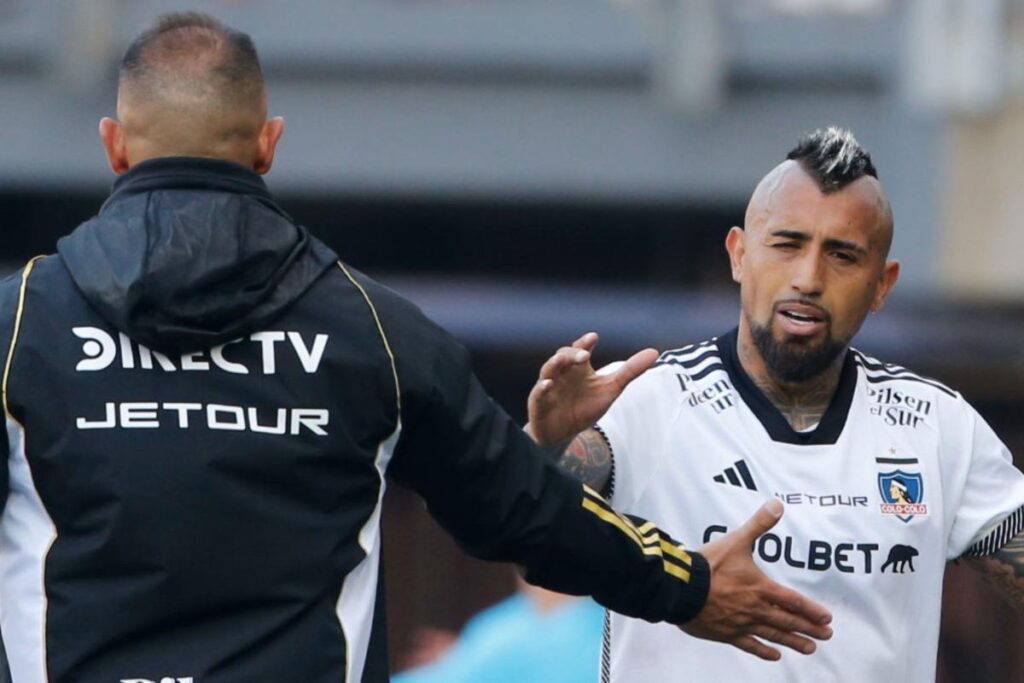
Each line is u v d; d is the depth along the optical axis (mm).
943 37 33406
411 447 10211
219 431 9727
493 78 34750
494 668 18797
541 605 18875
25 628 9703
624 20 34344
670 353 12852
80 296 9875
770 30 34094
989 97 33281
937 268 33594
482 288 35375
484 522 10297
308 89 34906
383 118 34875
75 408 9703
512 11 34594
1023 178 33344
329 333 9969
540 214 38969
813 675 12070
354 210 39375
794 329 12102
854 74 34031
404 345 10086
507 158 34750
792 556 12133
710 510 12266
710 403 12453
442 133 34875
